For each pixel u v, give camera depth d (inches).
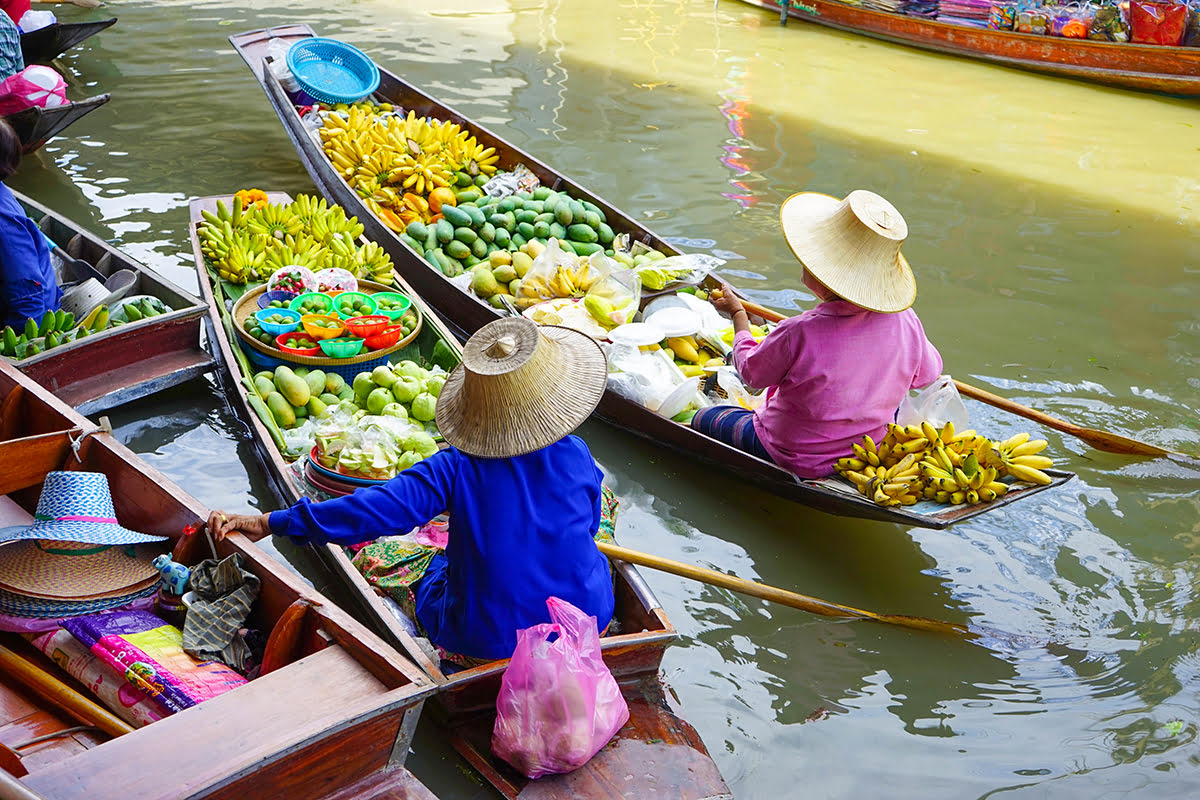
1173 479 184.7
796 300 243.8
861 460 163.6
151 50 411.2
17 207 185.5
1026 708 137.6
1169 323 240.1
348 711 96.1
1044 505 178.7
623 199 297.7
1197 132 374.3
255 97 366.0
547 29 482.0
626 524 175.0
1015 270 263.7
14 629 116.5
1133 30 416.8
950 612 156.9
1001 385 213.2
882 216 155.7
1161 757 128.5
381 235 235.8
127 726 104.5
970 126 374.0
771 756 130.0
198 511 124.3
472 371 114.0
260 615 120.1
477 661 123.8
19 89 284.5
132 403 195.3
